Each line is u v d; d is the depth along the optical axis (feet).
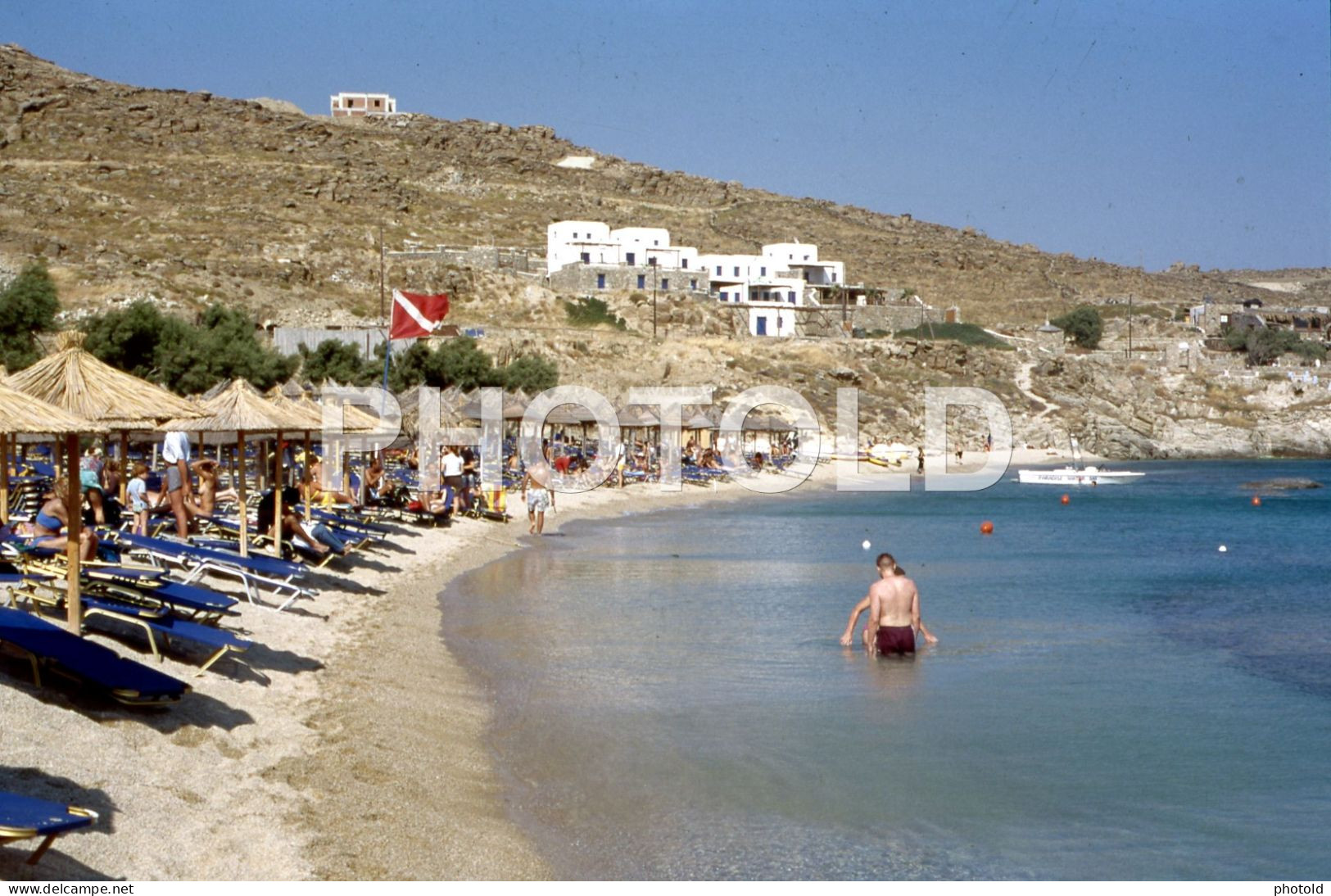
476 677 60.39
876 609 69.87
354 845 35.47
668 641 71.56
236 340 177.47
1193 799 45.34
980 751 50.90
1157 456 377.71
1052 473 263.49
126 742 38.11
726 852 38.63
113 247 350.84
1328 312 590.14
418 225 509.35
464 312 361.71
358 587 80.84
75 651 40.27
